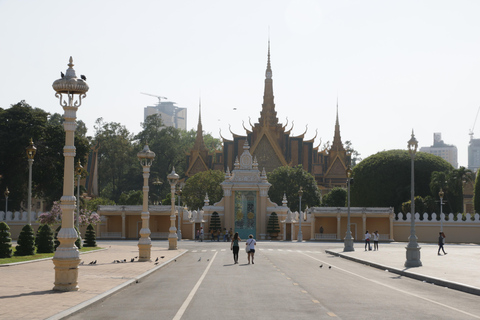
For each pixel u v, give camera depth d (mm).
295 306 15531
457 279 23016
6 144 71312
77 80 18375
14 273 24219
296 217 83062
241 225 80750
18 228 72062
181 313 14242
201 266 31344
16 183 72688
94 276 23250
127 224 80875
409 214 77500
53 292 17453
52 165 73188
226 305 15711
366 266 32656
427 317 13875
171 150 152500
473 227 74938
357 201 92875
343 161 135500
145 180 33938
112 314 14086
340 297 17672
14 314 13102
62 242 17938
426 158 91375
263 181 81250
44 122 76250
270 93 138750
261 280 23219
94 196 116688
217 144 180000
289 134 133250
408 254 30406
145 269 27141
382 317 13766
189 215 81062
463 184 83438
